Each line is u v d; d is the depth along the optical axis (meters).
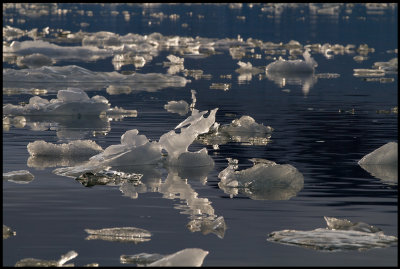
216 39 148.12
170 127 47.19
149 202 27.75
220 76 85.75
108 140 42.16
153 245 22.27
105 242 22.52
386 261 20.81
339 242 22.39
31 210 26.30
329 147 40.06
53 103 53.97
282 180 30.91
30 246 22.09
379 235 23.11
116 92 69.19
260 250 21.77
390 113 54.31
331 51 126.75
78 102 53.31
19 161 35.94
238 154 38.22
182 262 19.98
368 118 51.66
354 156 37.44
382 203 27.67
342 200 28.16
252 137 43.84
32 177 32.00
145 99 63.44
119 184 31.00
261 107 57.78
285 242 22.47
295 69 90.81
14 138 42.81
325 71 93.62
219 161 36.41
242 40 144.75
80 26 180.88
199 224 24.52
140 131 45.44
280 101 61.88
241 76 86.25
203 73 89.69
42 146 37.69
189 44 130.62
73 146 37.91
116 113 53.91
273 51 124.12
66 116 52.84
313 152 38.59
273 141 42.28
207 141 42.66
